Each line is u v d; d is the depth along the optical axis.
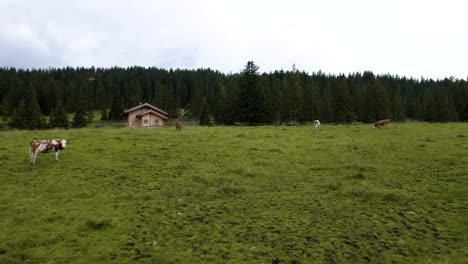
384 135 32.78
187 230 10.85
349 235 10.61
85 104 114.50
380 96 85.06
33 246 9.65
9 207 12.76
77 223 11.30
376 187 15.62
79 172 17.94
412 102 118.81
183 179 17.00
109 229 10.86
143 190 15.12
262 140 29.62
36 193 14.52
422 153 23.05
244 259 9.05
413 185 16.00
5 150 22.92
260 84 64.31
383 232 10.85
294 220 11.77
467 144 26.03
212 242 10.02
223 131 36.41
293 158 22.27
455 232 10.84
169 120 110.69
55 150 20.17
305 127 42.81
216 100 91.88
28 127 78.31
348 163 20.72
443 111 90.25
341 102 79.00
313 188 15.69
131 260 8.93
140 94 149.25
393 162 20.84
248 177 17.53
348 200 13.98
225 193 14.76
